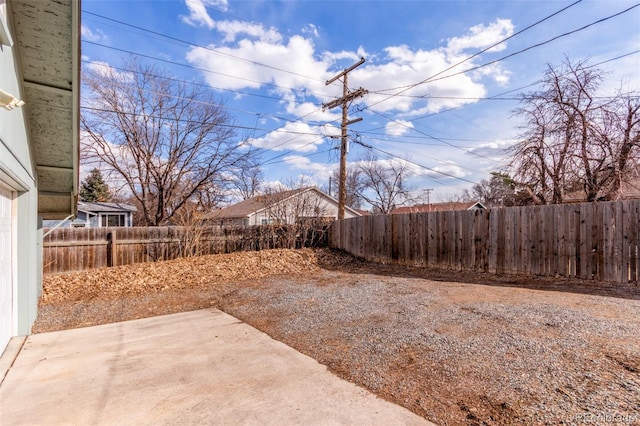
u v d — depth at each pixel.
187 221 10.86
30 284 4.11
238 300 5.64
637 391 2.21
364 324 4.02
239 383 2.64
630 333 3.26
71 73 3.32
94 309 5.26
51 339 3.86
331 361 3.03
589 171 8.80
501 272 6.98
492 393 2.30
